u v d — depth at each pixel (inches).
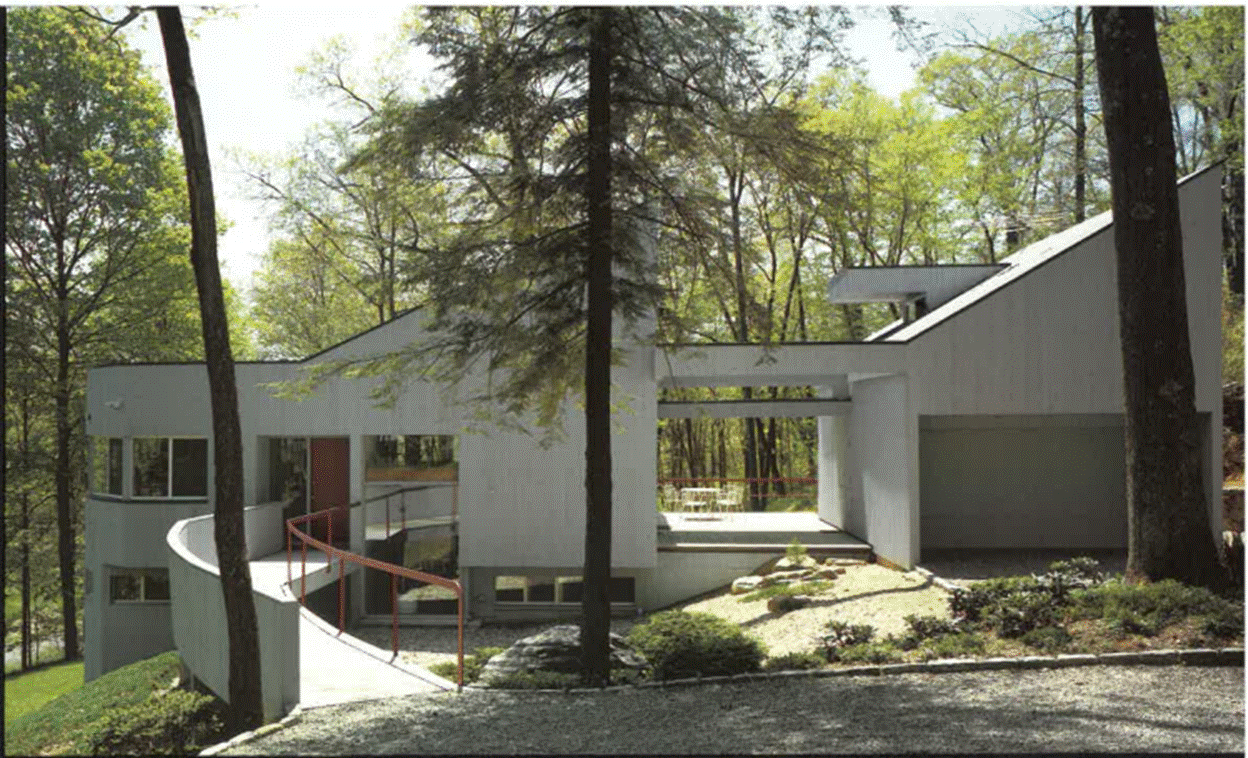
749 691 384.2
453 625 777.6
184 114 423.5
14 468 1162.6
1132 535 492.1
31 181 1077.8
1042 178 1238.3
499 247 468.4
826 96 1107.9
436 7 447.2
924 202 1222.3
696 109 453.4
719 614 653.9
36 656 1389.0
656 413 767.7
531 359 482.6
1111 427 779.4
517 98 444.5
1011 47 1170.0
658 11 448.1
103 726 441.1
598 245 447.8
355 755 303.3
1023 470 779.4
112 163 1090.7
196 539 673.0
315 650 495.2
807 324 1487.5
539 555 779.4
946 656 409.4
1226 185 1059.9
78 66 1050.1
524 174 443.2
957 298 841.5
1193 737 279.7
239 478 432.1
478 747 307.1
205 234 427.8
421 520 857.5
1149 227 490.9
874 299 933.2
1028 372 677.9
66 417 1155.3
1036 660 387.9
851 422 831.7
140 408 837.8
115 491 872.3
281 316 1541.6
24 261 1119.0
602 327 450.9
